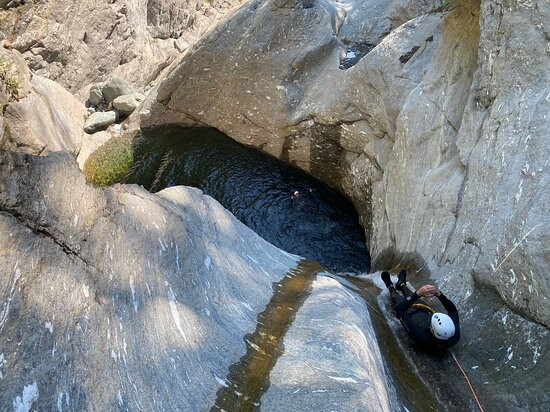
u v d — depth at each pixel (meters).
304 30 7.57
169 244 2.69
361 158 6.91
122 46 9.20
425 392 2.93
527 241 3.14
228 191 7.53
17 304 1.67
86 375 1.74
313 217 7.09
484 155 3.93
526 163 3.44
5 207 1.82
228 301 2.86
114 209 2.41
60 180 2.12
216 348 2.40
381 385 2.42
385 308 3.98
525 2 3.84
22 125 5.95
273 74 7.62
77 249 2.05
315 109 7.21
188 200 3.36
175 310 2.39
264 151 8.15
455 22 4.98
